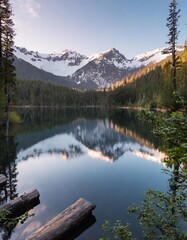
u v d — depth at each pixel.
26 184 14.65
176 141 3.89
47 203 11.55
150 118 4.05
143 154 23.06
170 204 4.83
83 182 14.85
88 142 31.30
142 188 13.31
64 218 9.04
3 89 31.62
